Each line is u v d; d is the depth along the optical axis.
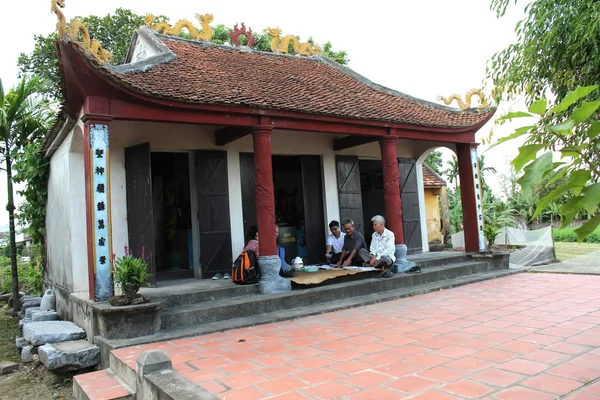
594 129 1.54
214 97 7.75
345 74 12.90
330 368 4.40
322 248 11.18
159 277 10.16
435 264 10.59
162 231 11.86
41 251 12.78
